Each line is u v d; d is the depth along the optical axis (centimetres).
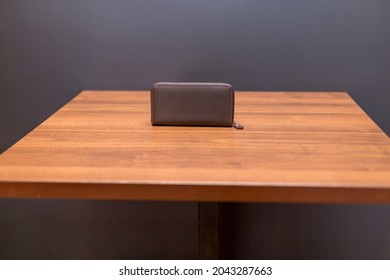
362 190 121
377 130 162
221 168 131
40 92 221
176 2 211
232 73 217
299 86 217
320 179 125
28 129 225
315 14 211
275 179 125
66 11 213
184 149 145
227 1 210
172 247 232
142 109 185
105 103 193
